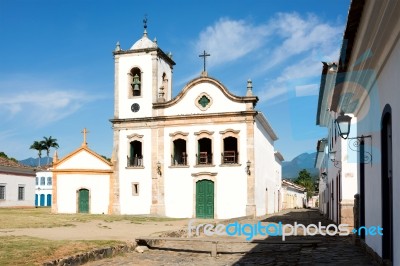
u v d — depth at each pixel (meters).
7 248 11.03
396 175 6.90
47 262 9.36
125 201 35.81
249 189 32.91
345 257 10.70
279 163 52.19
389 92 7.36
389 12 5.98
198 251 13.62
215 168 33.81
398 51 6.57
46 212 37.16
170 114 35.38
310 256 11.20
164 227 20.91
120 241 13.62
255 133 34.22
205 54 34.72
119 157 36.38
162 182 34.97
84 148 37.28
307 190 88.62
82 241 12.99
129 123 36.28
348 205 16.28
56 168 37.38
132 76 37.31
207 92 34.53
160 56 37.31
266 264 10.89
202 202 33.91
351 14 6.51
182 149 37.12
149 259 11.99
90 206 36.56
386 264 7.95
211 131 34.16
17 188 48.53
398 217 6.76
